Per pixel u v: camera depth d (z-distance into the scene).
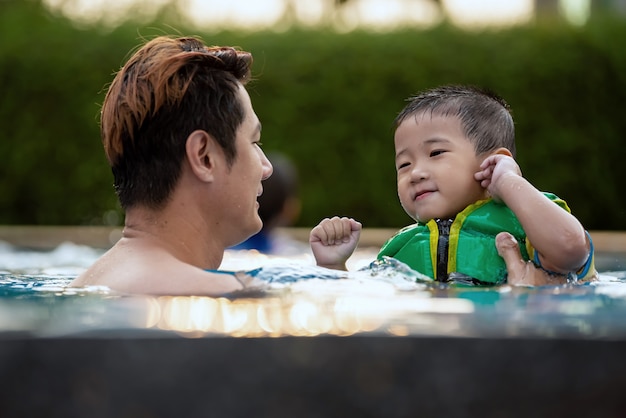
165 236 1.74
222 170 1.76
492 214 2.24
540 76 8.14
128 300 1.27
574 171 8.18
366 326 0.95
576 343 0.88
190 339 0.88
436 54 8.16
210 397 0.87
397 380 0.87
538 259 2.05
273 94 8.23
